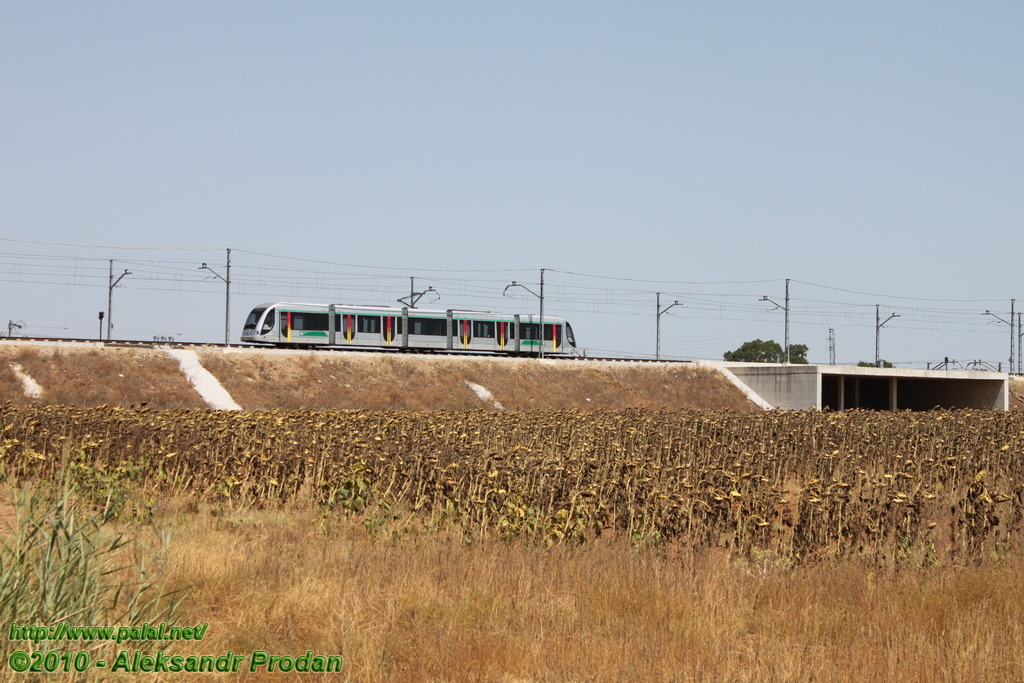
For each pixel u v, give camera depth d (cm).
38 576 1000
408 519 1870
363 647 1080
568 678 1045
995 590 1409
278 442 2427
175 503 2070
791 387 7994
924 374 8250
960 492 2436
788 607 1298
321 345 7625
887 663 1102
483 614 1234
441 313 8188
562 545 1606
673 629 1190
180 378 6378
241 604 1212
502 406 7131
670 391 8112
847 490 1800
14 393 5681
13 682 876
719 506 1786
